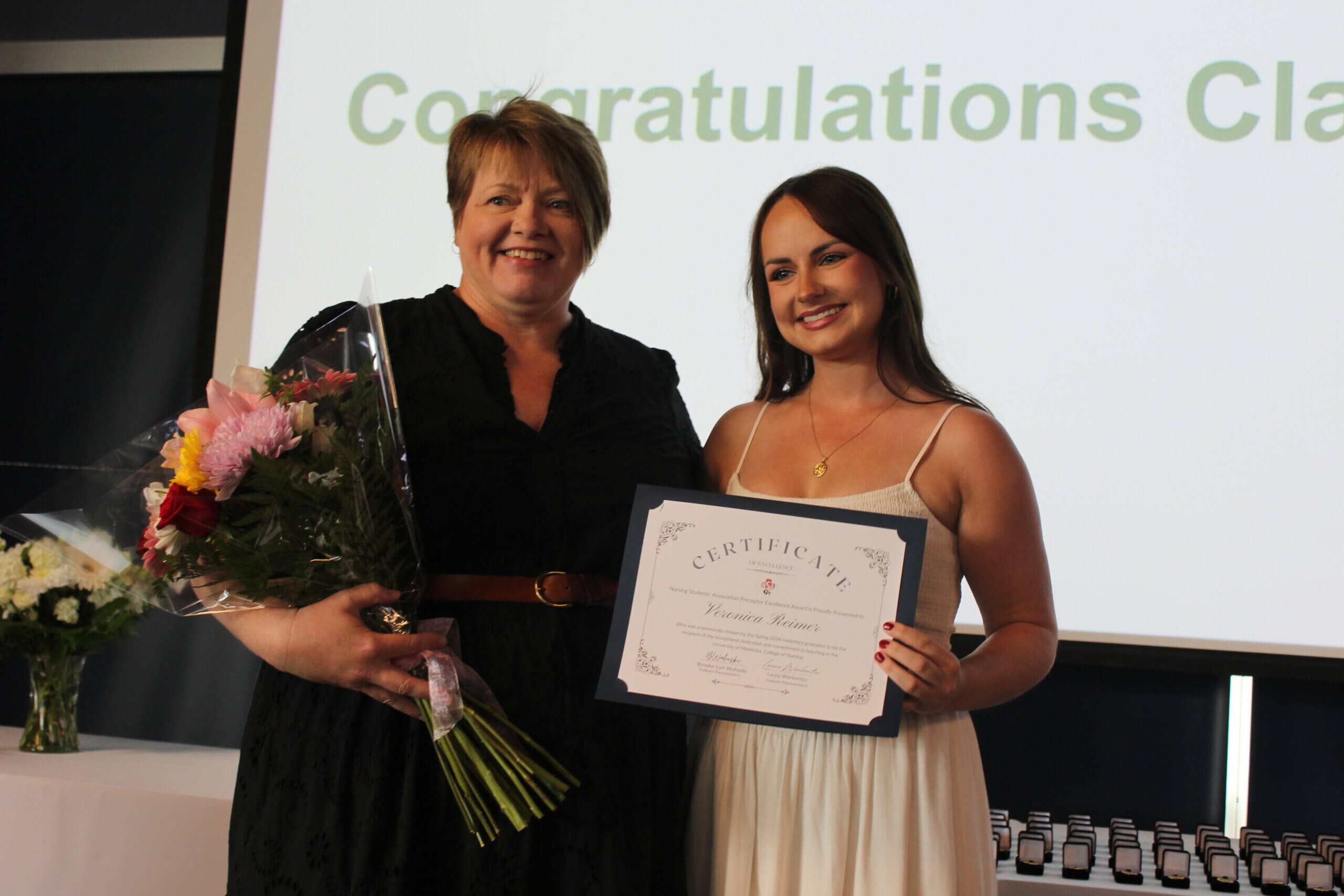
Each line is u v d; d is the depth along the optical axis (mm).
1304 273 2416
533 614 1311
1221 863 1867
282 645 1209
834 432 1437
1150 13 2537
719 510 1309
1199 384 2434
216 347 2789
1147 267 2477
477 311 1454
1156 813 2566
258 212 2820
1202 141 2482
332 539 1217
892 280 1430
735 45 2707
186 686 3012
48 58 3221
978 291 2533
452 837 1259
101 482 1317
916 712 1306
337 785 1243
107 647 3031
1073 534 2449
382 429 1263
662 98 2719
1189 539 2408
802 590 1277
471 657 1283
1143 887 1859
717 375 2627
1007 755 2631
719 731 1411
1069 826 2064
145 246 3166
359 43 2844
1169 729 2582
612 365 1504
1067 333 2494
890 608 1263
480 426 1348
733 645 1268
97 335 3152
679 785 1403
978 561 1404
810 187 1424
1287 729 2537
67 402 3139
